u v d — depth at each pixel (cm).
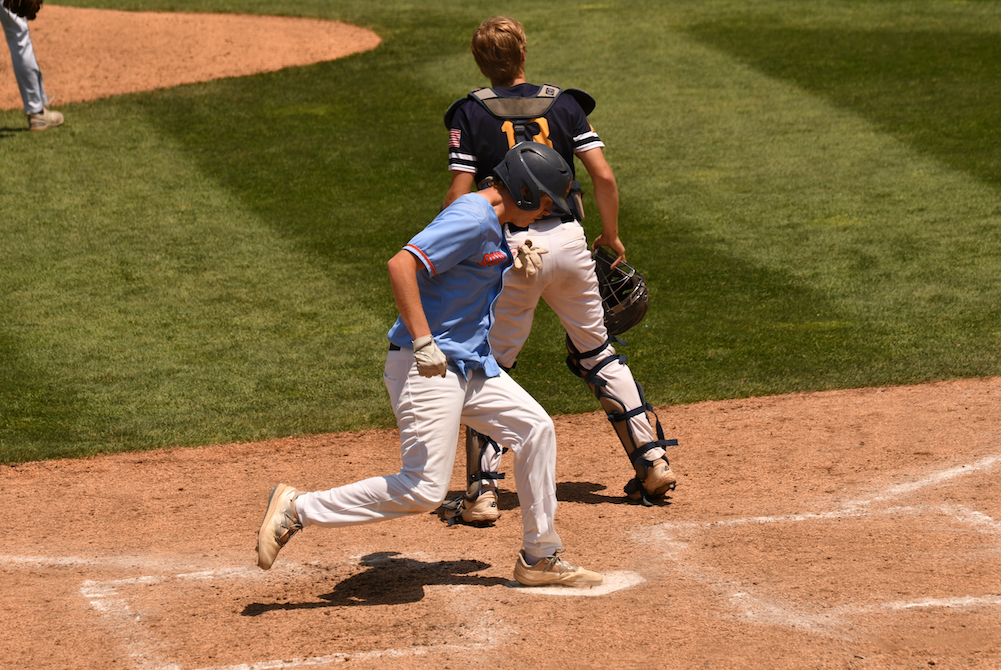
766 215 3572
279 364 2656
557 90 1720
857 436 2089
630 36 5956
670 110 4728
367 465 2092
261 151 4322
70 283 3183
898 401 2269
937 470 1883
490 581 1500
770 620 1323
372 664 1240
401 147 4331
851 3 6469
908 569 1466
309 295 3088
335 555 1636
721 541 1617
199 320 2931
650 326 2812
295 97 5031
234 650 1290
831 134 4338
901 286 2978
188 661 1262
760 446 2075
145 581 1545
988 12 6091
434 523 1786
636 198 3766
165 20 6506
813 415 2225
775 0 6612
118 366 2650
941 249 3225
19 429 2309
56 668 1254
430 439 1361
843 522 1672
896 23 5959
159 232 3559
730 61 5425
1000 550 1526
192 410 2405
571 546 1627
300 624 1363
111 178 4044
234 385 2538
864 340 2645
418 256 1290
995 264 3092
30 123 4581
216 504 1908
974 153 4047
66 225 3622
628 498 1839
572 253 1669
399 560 1608
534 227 1658
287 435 2269
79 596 1485
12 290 3136
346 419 2347
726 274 3128
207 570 1584
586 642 1278
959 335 2639
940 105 4612
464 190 1684
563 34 6066
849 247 3278
